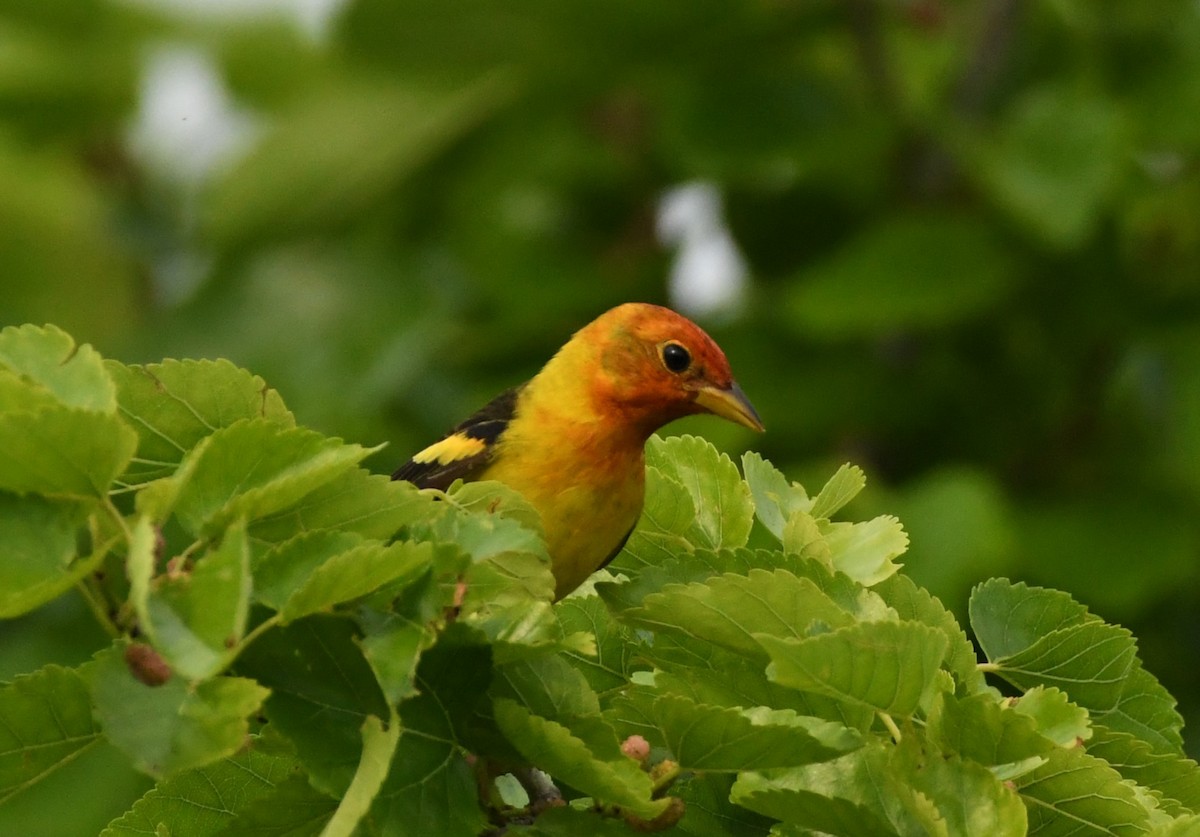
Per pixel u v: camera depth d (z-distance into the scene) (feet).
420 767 16.28
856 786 17.89
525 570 18.24
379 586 15.58
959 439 47.78
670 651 19.85
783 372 46.34
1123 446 48.08
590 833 17.72
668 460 23.43
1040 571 43.78
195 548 15.58
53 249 58.13
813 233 50.55
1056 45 51.39
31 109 56.18
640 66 46.93
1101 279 46.34
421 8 44.65
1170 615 47.83
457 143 49.42
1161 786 20.08
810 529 21.08
